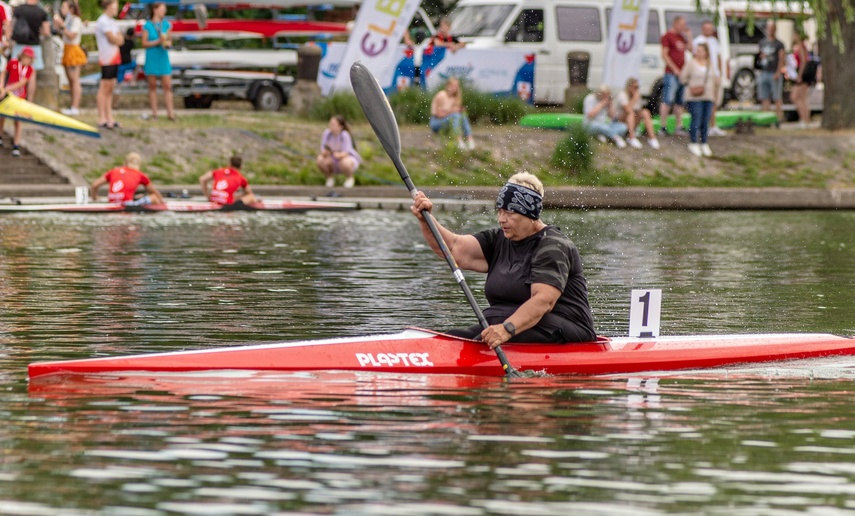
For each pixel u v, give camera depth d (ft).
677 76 238.89
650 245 156.25
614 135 236.22
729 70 277.03
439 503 48.44
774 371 76.07
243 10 288.92
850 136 254.47
